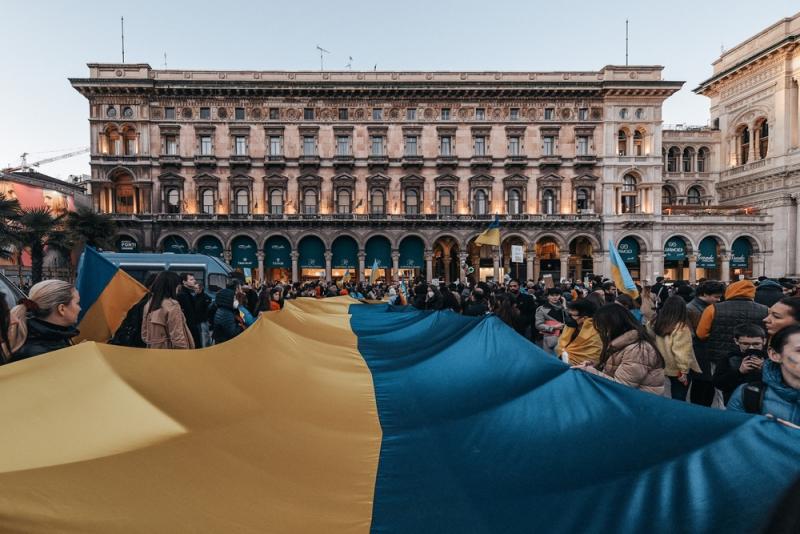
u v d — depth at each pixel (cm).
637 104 5122
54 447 267
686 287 1198
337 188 5075
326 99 5031
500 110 5131
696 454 293
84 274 739
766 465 262
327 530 264
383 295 3244
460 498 307
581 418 394
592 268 5438
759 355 530
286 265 4978
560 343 774
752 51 5844
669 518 246
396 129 5081
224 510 253
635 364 561
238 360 508
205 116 4953
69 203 5466
